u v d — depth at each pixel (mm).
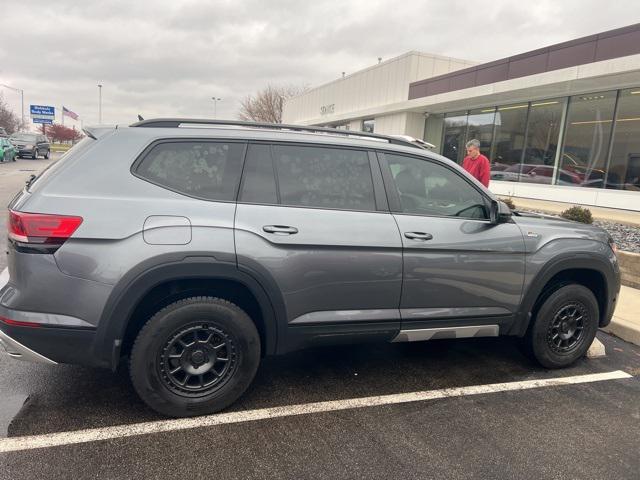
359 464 2580
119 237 2664
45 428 2781
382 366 3889
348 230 3098
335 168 3236
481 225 3518
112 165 2803
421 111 19062
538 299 3857
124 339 2953
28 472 2391
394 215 3285
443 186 3527
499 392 3514
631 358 4312
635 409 3324
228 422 2947
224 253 2801
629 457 2738
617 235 8523
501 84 13781
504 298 3598
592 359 4238
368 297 3191
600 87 12211
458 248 3377
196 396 2957
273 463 2559
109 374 3494
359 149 3326
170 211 2775
